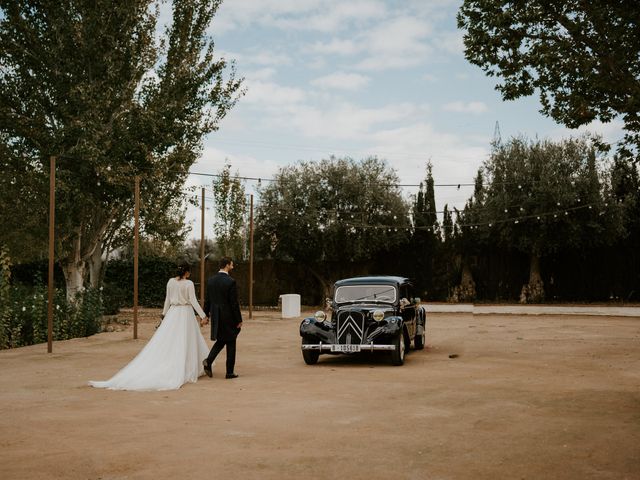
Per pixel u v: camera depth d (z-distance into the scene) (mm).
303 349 11922
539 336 16969
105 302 26172
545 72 8938
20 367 11664
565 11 8617
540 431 6219
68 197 19844
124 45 21219
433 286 35125
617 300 33281
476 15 9180
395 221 33188
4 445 5824
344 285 13555
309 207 32344
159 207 22500
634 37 8141
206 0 22281
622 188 33000
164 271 32562
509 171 33031
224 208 29016
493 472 4883
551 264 34438
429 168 38625
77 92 19953
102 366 11789
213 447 5715
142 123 20734
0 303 16156
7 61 20391
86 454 5488
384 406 7652
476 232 34688
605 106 8781
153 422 6812
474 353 13445
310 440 5961
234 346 10305
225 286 10242
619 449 5523
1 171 20141
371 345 11570
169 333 9820
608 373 10297
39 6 20422
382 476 4801
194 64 21984
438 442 5836
